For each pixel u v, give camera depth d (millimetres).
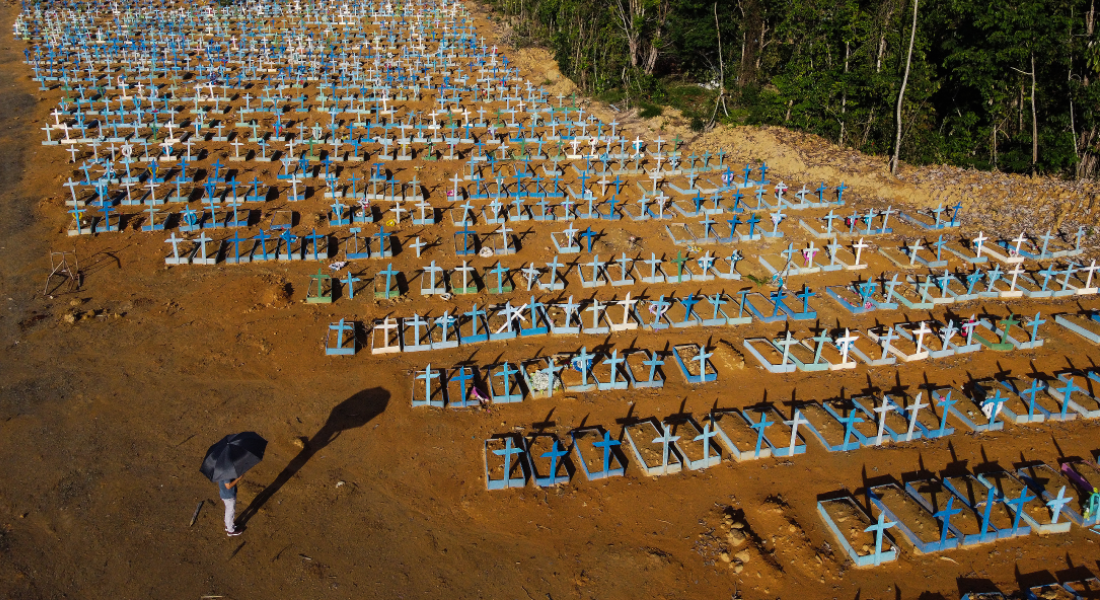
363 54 42625
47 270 20344
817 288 21234
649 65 41594
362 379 16516
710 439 15016
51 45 39781
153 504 13031
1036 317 18359
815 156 30156
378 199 25766
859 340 18531
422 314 19188
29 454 13930
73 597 11320
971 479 13984
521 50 45219
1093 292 21297
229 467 11461
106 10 48875
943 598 11719
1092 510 13109
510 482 13773
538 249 23000
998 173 27844
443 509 13312
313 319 18719
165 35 43656
